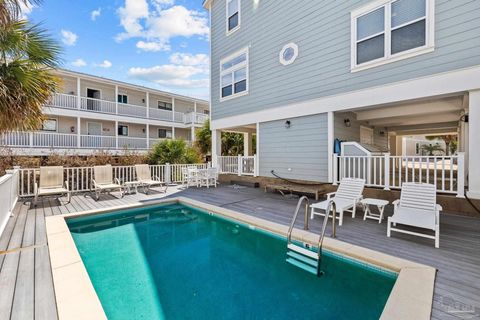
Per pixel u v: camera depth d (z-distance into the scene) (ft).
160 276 11.17
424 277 8.82
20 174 24.53
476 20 15.98
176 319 8.30
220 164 37.52
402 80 18.95
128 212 20.93
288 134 27.09
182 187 32.07
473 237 12.80
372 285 10.17
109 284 10.45
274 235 14.74
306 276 10.98
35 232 14.20
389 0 19.29
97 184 24.68
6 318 6.98
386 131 36.45
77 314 7.13
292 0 25.93
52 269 9.75
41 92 16.14
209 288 10.21
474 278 8.84
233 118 33.58
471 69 16.15
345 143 22.84
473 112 16.20
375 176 20.99
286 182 27.45
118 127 57.16
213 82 37.17
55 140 43.96
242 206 20.75
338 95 22.57
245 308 8.87
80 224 18.37
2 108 14.30
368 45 20.71
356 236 13.12
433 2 17.44
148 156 40.27
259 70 29.73
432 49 17.56
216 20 36.22
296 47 25.75
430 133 40.24
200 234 16.75
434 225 11.75
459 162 16.71
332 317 8.32
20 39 14.87
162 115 61.21
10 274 9.41
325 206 15.58
